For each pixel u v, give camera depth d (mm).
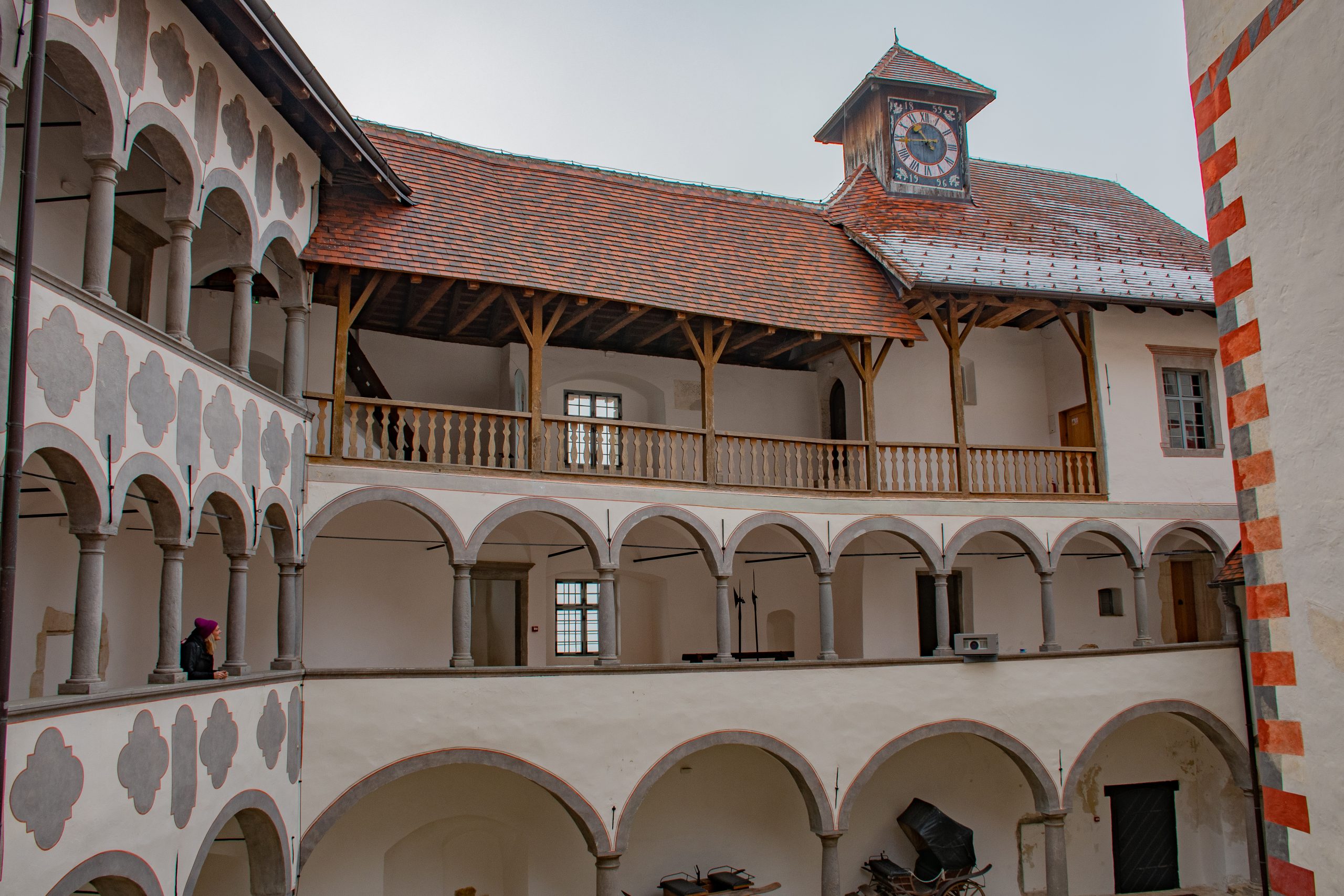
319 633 19375
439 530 17016
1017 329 25219
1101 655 21469
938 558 20969
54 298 9500
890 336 20828
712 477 19469
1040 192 27234
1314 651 5211
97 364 10211
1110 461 22703
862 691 19516
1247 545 5656
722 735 18250
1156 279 23438
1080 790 23969
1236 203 5793
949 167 26062
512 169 20781
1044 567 21750
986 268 22094
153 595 16328
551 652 22328
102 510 10266
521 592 21906
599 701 17406
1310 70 5324
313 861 17703
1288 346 5422
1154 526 22781
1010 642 25156
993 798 23266
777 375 24516
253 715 13766
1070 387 24297
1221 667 22422
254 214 14289
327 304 19969
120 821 10422
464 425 17578
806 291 21062
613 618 18141
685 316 19359
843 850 21828
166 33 11727
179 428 11984
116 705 10398
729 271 20766
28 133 8852
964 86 26250
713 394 22609
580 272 18688
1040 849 23500
